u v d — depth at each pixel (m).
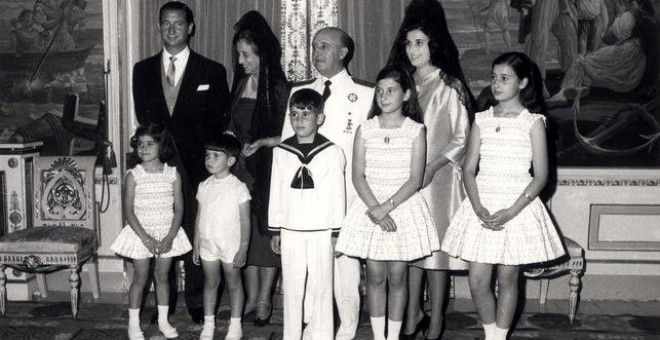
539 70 4.77
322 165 3.63
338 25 4.79
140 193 3.97
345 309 3.94
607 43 4.73
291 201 3.64
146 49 4.94
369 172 3.65
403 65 4.12
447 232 3.63
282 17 4.80
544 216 3.53
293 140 3.71
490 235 3.45
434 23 4.03
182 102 4.29
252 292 4.44
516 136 3.47
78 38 5.03
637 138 4.82
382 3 4.75
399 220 3.58
